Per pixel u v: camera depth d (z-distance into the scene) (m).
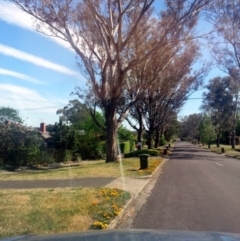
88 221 8.61
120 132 54.88
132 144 60.81
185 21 24.84
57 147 38.25
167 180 18.61
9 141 32.03
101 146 43.53
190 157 41.41
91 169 23.09
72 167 27.72
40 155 33.97
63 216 9.09
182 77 43.44
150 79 31.70
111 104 28.98
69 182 16.84
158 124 53.88
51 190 13.75
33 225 8.21
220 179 19.11
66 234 3.65
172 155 45.59
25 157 32.47
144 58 26.34
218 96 73.00
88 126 43.72
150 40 29.20
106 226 8.17
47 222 8.48
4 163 31.41
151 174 20.27
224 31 33.34
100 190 13.51
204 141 94.62
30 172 25.22
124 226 8.97
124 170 22.22
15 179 18.42
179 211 10.74
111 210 9.85
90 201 11.05
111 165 25.89
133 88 35.31
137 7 27.02
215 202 12.22
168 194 13.98
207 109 78.12
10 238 3.48
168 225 9.04
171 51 32.06
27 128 33.81
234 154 49.03
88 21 26.59
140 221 9.50
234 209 11.03
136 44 29.03
